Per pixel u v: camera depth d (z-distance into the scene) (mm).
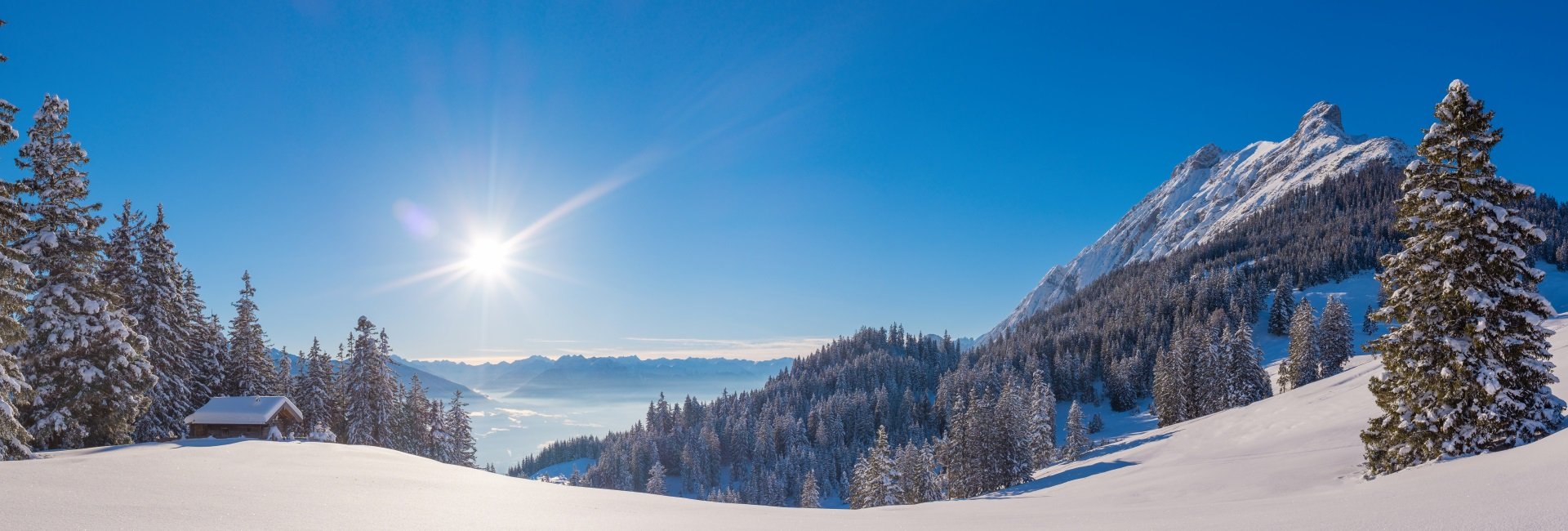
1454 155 19062
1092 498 21469
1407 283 19469
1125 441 62625
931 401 169625
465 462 75312
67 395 30672
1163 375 92125
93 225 32062
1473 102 18859
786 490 127812
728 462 159000
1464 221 18453
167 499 9453
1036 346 169625
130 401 32438
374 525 8445
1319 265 171250
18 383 23656
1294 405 44875
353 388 56938
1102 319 189250
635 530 9016
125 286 39594
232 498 10031
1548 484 8180
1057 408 141375
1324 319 96000
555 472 189750
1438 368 18266
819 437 146750
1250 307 153875
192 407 43906
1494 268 18078
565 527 9180
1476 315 17953
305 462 17953
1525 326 17797
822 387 191625
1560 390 24562
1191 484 22141
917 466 63375
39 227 31250
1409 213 19797
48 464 13141
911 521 11523
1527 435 16672
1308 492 17172
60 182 31453
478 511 10242
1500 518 6438
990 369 154500
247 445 25234
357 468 16938
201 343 49594
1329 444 29094
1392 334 19547
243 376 52281
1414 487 11133
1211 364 80812
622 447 156375
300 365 61594
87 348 31219
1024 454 55031
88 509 8320
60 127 31922
